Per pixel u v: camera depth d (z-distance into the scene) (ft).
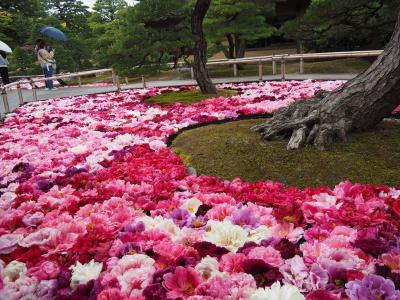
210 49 66.80
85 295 6.66
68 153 17.01
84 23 108.78
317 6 44.04
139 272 7.12
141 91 42.16
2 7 100.63
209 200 10.53
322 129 14.05
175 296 6.43
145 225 9.34
